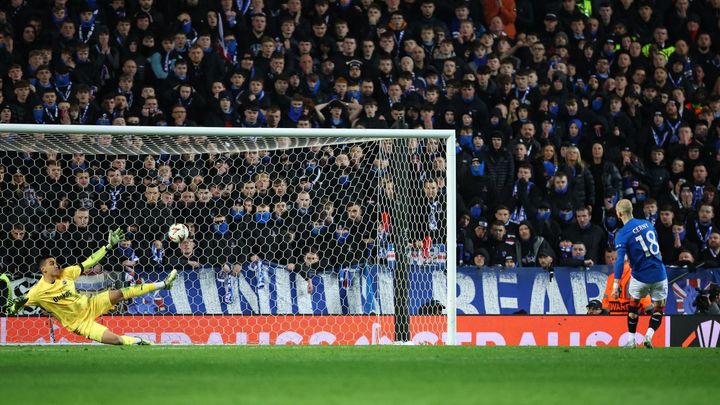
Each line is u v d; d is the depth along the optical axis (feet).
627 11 224.74
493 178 181.88
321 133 148.36
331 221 165.58
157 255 161.27
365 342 157.79
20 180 161.89
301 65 194.90
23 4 194.08
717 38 226.17
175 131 144.77
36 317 151.74
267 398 73.97
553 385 84.53
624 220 136.15
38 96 174.91
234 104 186.19
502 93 198.29
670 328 162.20
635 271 135.03
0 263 160.66
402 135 150.71
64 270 137.28
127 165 165.48
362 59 199.00
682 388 83.15
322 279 160.76
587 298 166.91
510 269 166.91
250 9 202.69
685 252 174.40
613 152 193.77
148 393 77.51
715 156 193.67
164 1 202.18
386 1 210.59
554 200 180.86
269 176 166.91
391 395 76.18
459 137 185.06
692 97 212.43
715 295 169.17
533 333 161.38
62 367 101.09
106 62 190.08
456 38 210.38
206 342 155.94
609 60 214.69
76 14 192.34
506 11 220.23
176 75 187.62
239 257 162.30
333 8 208.44
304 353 120.67
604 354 121.39
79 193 163.22
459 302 164.66
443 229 176.55
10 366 102.42
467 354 119.44
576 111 195.21
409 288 160.97
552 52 214.90
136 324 155.02
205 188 164.96
